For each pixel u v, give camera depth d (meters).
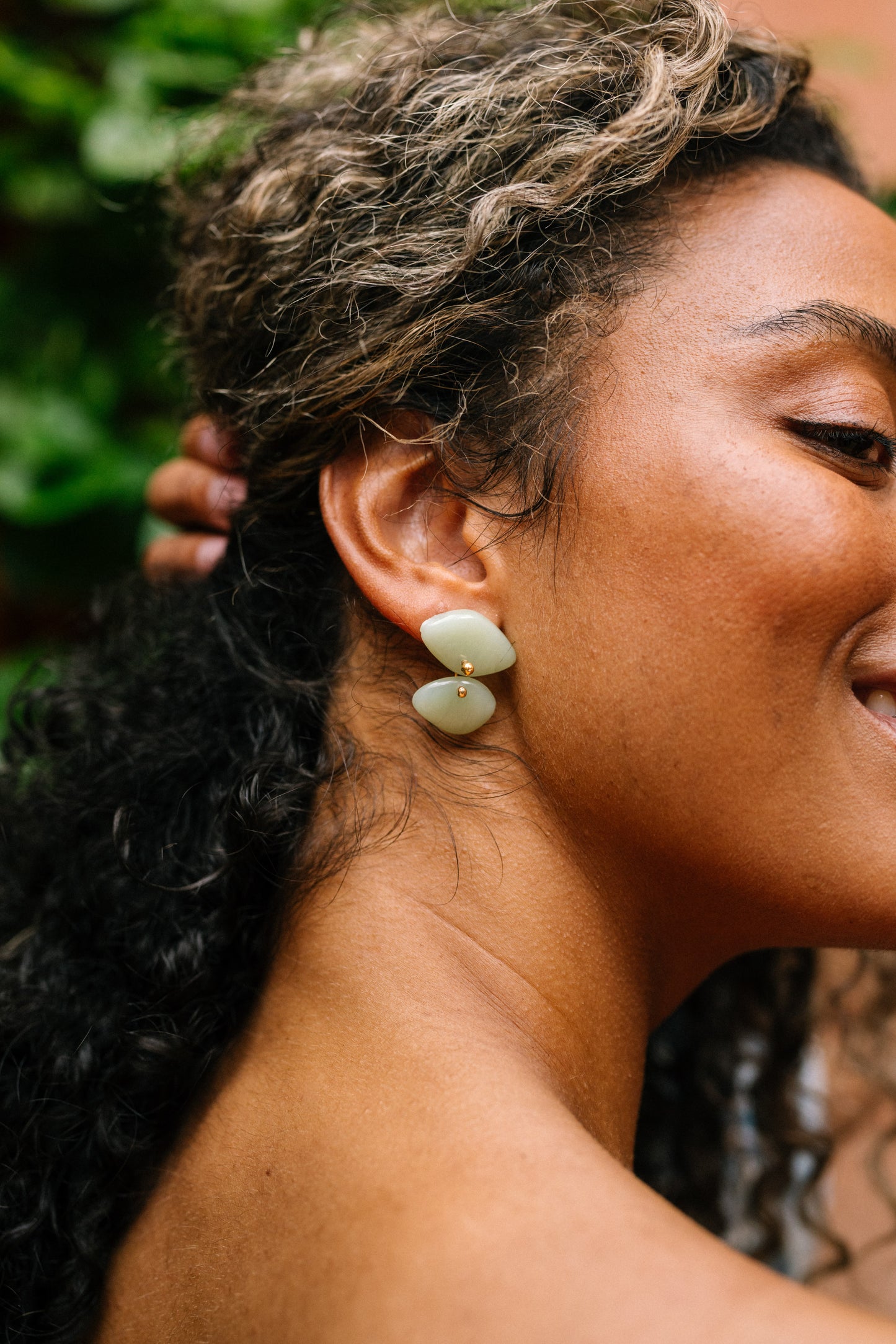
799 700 0.91
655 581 0.92
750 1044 1.60
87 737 1.21
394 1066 0.87
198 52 1.65
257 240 1.10
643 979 1.04
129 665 1.27
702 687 0.91
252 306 1.10
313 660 1.05
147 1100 0.96
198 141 1.42
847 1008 1.69
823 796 0.92
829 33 2.33
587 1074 0.98
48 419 1.82
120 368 1.87
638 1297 0.66
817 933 0.98
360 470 1.02
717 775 0.92
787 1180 1.57
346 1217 0.78
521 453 0.97
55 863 1.18
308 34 1.40
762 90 1.08
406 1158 0.79
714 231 1.00
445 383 1.00
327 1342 0.73
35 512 1.75
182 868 1.06
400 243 1.01
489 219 0.98
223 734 1.09
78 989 1.08
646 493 0.92
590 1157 0.77
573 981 0.97
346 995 0.92
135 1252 0.92
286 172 1.10
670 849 0.96
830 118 1.22
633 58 1.05
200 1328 0.84
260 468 1.08
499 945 0.95
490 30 1.14
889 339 0.96
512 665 0.97
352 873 0.96
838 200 1.04
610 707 0.93
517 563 0.97
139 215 1.79
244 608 1.09
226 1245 0.86
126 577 1.42
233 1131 0.91
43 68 1.76
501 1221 0.72
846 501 0.90
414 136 1.04
